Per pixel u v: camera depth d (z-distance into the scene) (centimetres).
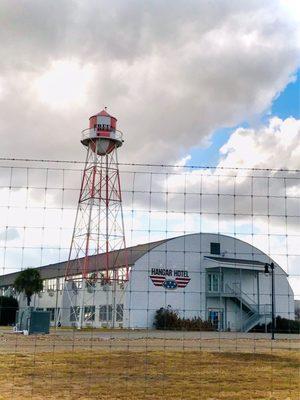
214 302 5409
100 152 5316
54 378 1552
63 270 5006
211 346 2733
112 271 4988
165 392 1328
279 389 1406
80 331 3603
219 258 5706
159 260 5419
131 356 2162
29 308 3953
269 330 5228
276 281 5553
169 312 4400
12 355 2145
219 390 1374
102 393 1300
